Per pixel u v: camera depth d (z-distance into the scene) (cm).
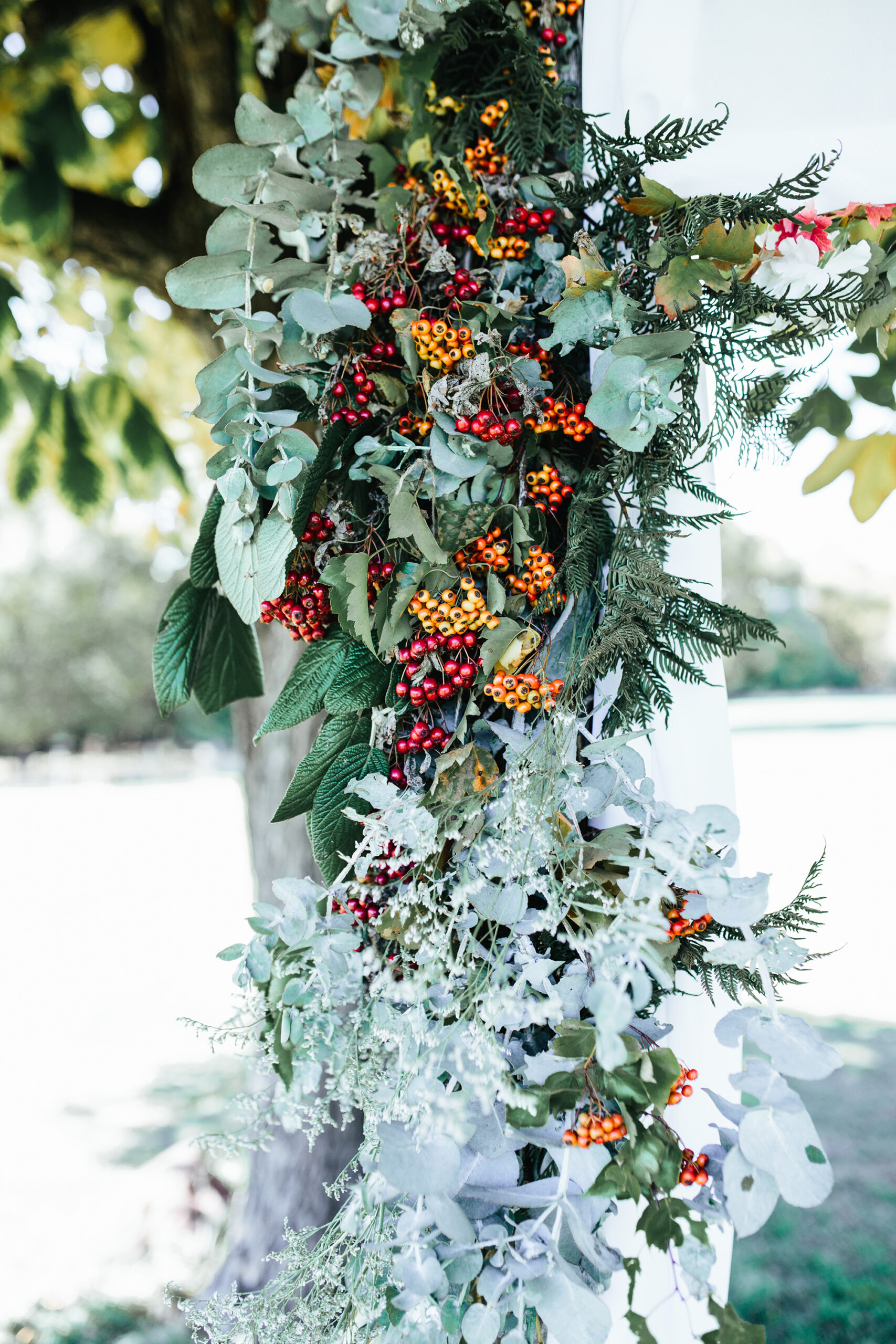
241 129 99
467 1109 79
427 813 81
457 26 95
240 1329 83
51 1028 485
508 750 85
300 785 91
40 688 1891
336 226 92
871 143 86
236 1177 284
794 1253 279
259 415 86
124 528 1470
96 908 753
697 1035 96
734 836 78
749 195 89
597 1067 74
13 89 181
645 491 84
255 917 86
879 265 91
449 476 86
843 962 537
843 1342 241
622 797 85
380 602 86
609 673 91
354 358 91
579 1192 77
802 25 86
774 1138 71
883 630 2198
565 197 89
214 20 152
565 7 98
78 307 251
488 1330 75
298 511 86
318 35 116
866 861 677
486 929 89
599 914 78
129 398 229
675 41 87
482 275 95
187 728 1981
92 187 233
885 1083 389
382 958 87
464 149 98
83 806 1345
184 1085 404
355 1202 87
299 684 92
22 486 231
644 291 86
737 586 2189
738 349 82
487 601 85
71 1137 352
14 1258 265
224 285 93
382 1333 84
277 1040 82
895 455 163
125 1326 232
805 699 2183
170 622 100
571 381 93
